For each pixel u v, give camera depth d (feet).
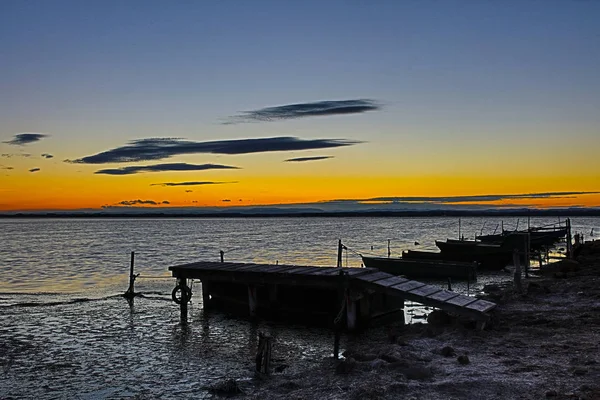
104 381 50.98
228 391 45.16
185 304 83.51
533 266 153.38
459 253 147.84
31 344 65.92
